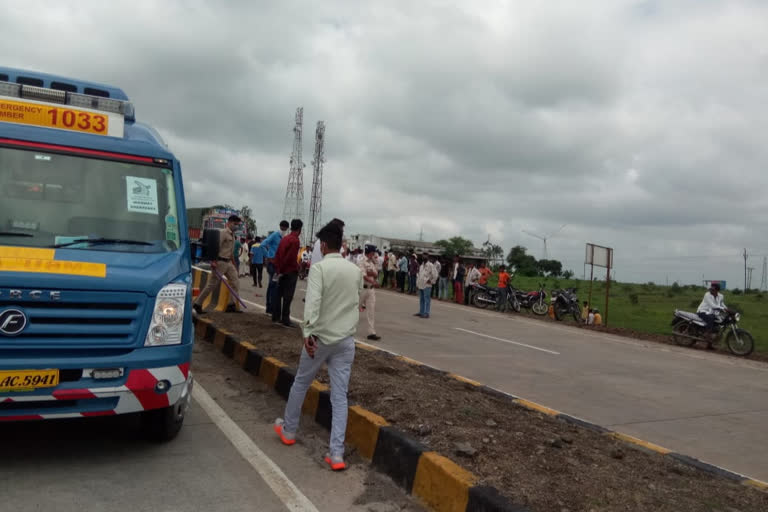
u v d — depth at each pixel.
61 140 4.99
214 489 4.12
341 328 4.70
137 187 5.11
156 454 4.70
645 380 9.61
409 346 10.96
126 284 4.26
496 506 3.64
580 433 5.56
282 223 12.08
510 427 5.40
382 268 29.17
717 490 4.38
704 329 14.85
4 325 3.88
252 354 7.87
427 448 4.49
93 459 4.51
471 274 23.14
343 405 4.73
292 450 5.02
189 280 4.80
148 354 4.28
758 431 6.90
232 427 5.49
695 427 6.87
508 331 14.93
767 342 17.00
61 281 4.04
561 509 3.74
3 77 5.81
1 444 4.68
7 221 4.48
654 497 4.07
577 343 13.70
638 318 22.45
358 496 4.22
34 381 3.92
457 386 7.06
